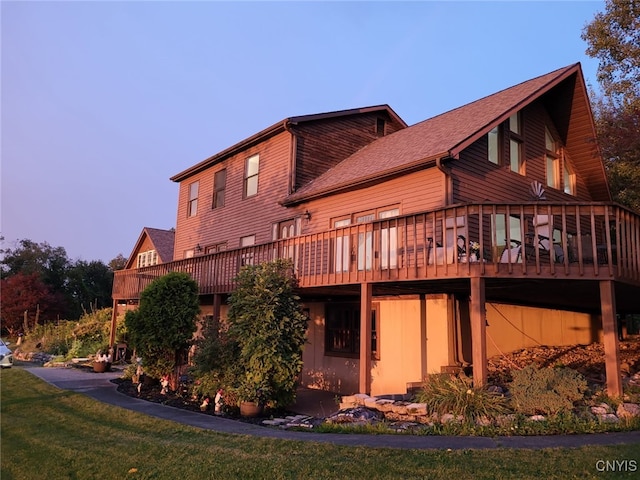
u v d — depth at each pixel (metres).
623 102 16.08
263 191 16.47
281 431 6.90
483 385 7.16
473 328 7.57
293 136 15.45
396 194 11.85
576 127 14.49
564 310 15.36
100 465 5.55
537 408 6.69
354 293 11.85
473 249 8.70
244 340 9.12
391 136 16.64
